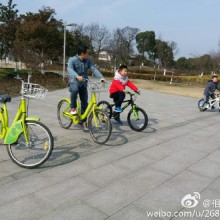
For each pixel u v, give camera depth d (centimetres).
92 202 313
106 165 416
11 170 382
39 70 1944
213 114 900
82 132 574
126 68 596
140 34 6250
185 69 5341
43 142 414
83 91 538
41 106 841
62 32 2266
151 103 1095
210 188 360
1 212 288
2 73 1430
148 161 440
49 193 328
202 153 491
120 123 655
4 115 410
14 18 2161
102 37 4994
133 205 312
